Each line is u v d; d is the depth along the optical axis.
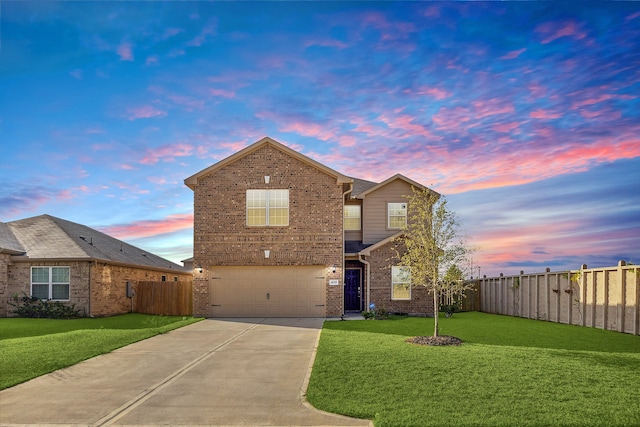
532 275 22.03
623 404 7.54
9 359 11.36
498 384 8.62
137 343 13.77
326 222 20.58
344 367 9.93
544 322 20.17
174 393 8.73
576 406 7.46
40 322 19.64
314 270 20.48
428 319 20.36
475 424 6.80
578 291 18.75
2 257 21.77
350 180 20.56
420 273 13.96
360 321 18.83
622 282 16.22
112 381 9.58
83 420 7.40
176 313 23.52
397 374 9.37
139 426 7.13
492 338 14.66
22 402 8.28
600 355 11.02
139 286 24.77
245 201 20.67
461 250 13.93
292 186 20.70
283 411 7.68
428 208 14.28
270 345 13.27
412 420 6.96
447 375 9.24
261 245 20.50
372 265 22.38
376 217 24.42
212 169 20.70
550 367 9.81
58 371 10.42
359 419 7.30
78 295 21.77
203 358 11.63
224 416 7.48
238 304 20.34
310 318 19.91
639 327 15.39
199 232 20.59
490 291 27.48
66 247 22.89
